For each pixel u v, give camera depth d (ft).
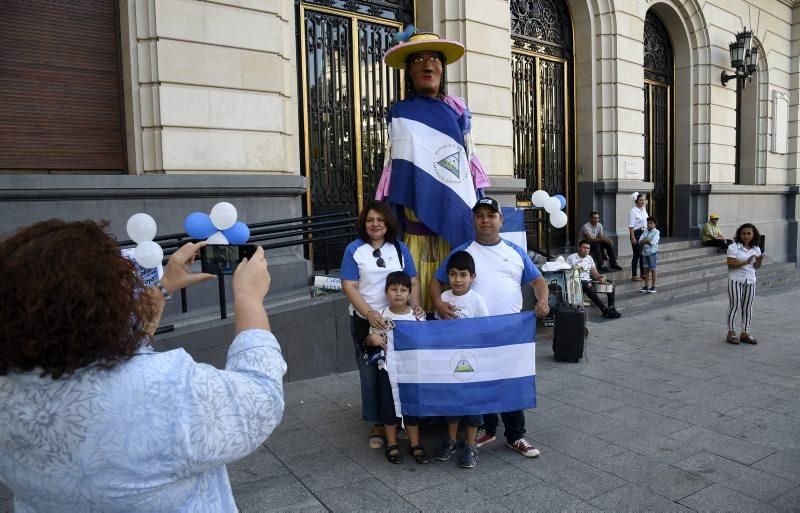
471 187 14.02
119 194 18.22
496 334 12.51
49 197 17.30
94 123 20.31
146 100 19.54
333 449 13.46
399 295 12.64
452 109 14.30
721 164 47.65
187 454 3.90
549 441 13.88
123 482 3.80
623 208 38.14
